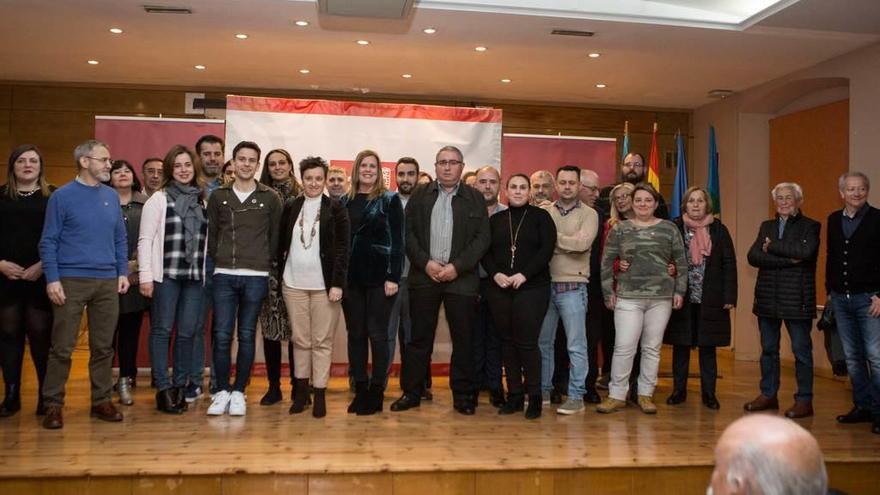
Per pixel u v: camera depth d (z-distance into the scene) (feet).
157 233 13.05
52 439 11.23
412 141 18.30
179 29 18.86
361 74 23.66
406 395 13.96
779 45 19.07
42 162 12.85
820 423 13.75
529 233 13.47
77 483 9.63
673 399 15.24
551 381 14.56
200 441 11.25
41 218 12.56
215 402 13.15
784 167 23.90
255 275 12.89
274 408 13.84
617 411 14.25
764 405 14.53
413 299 13.66
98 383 12.56
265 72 23.63
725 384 18.56
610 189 17.58
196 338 14.56
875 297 13.08
